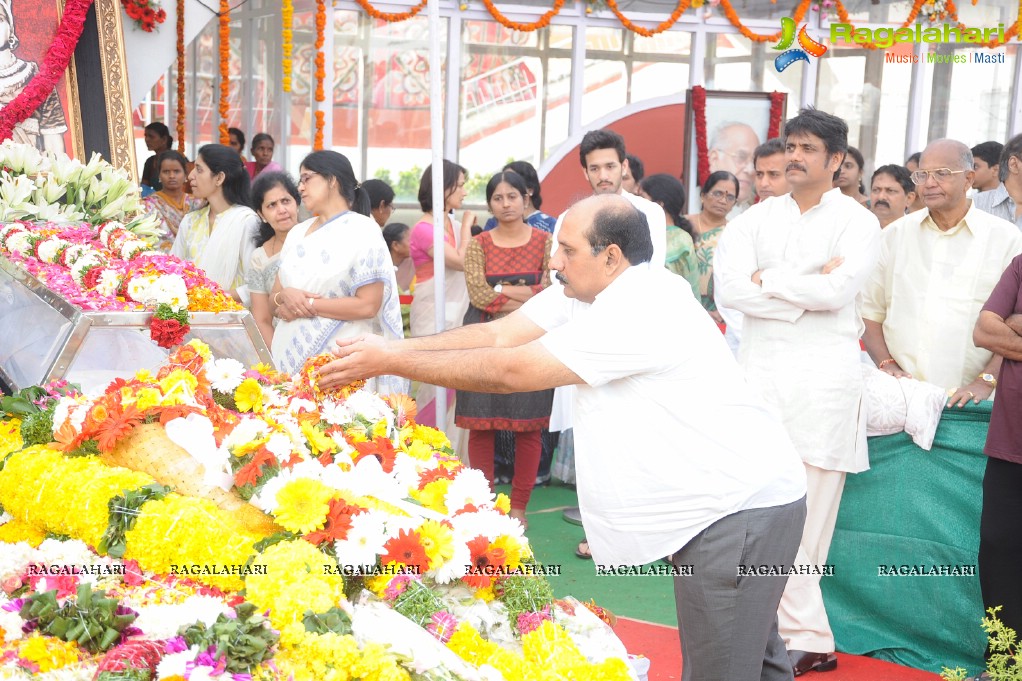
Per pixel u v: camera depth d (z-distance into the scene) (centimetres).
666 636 397
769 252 374
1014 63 1041
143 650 183
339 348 278
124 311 298
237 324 318
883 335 420
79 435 237
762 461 262
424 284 571
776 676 303
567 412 541
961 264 397
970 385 390
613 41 942
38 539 234
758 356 373
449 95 901
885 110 1025
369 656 192
